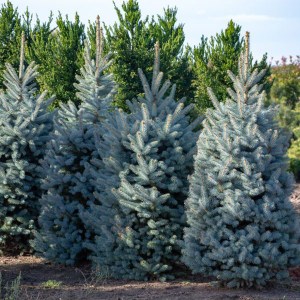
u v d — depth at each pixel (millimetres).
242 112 8234
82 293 8258
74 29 16344
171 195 8961
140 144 8797
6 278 9094
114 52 15258
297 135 21359
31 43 17625
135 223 8992
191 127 9156
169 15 16484
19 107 10523
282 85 25766
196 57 16266
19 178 10336
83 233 9898
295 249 8133
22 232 10406
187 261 8352
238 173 8164
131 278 8961
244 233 8117
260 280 8172
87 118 10367
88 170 9828
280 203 8180
